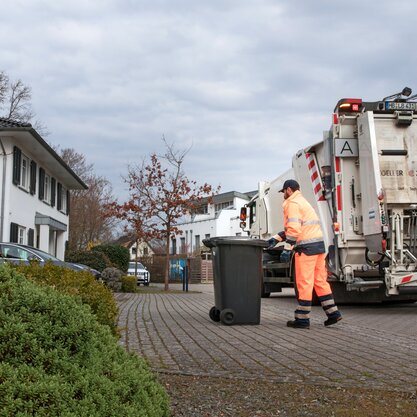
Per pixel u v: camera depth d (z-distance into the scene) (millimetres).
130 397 3021
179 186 26938
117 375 3018
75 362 2791
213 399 4441
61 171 31797
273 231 17203
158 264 45062
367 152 11906
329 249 12758
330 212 12820
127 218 27016
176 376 5246
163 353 6594
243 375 5277
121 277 23812
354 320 10594
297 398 4473
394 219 11820
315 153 13414
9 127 22594
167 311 12773
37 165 28172
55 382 2580
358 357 6344
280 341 7590
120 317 11125
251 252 9547
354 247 12406
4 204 23031
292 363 5945
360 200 12398
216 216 56344
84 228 49562
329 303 9281
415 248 12016
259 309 9617
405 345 7316
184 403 4328
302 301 9094
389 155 11977
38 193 28469
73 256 31234
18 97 45812
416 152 12055
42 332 2711
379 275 12375
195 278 41500
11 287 2836
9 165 23312
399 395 4551
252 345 7215
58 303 2846
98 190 51375
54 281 5219
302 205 9172
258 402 4363
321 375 5324
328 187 12750
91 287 5371
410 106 11961
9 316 2686
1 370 2500
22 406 2453
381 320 10625
